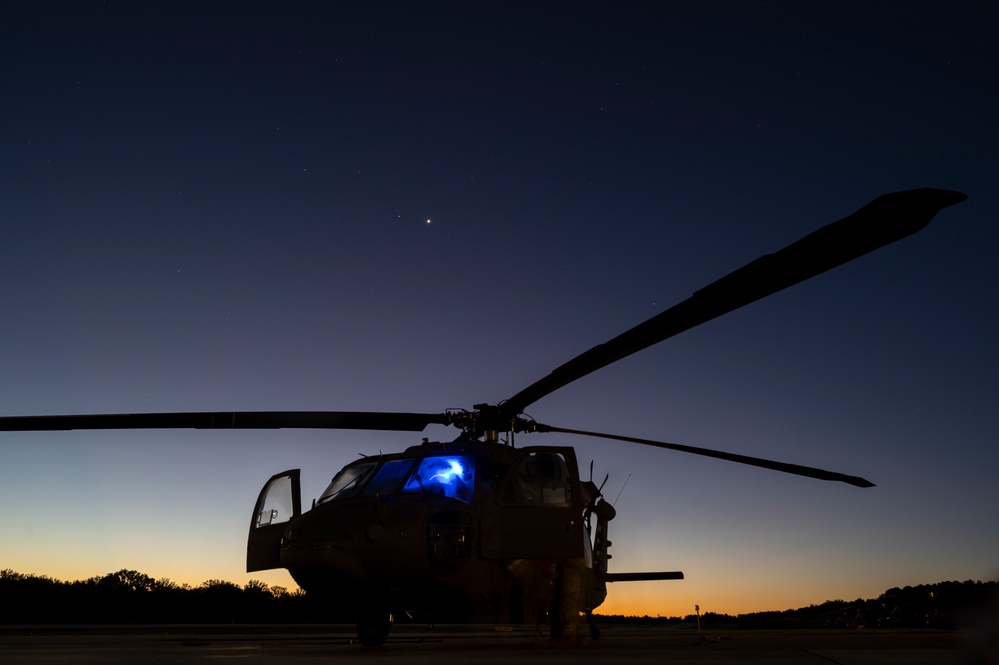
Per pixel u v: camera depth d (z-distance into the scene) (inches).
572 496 313.6
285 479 335.3
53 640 488.1
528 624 343.6
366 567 286.2
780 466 316.2
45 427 294.2
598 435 351.3
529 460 334.3
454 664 206.8
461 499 305.6
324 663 208.7
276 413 314.0
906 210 152.5
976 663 98.3
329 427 323.0
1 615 1006.4
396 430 338.6
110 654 257.8
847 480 313.6
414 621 346.6
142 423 298.5
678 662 209.8
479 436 354.0
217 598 1173.7
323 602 313.9
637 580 441.7
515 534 304.8
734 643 406.9
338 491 325.4
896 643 384.2
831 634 572.1
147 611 1099.9
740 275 192.2
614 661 215.0
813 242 170.4
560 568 322.3
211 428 307.6
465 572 295.6
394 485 314.2
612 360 265.9
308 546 285.3
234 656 240.5
